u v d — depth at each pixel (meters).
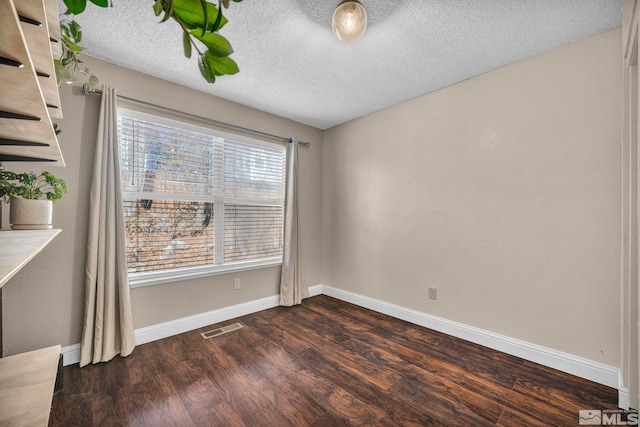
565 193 1.89
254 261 3.06
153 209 2.39
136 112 2.25
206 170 2.69
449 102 2.48
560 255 1.91
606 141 1.74
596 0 1.49
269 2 1.52
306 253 3.52
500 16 1.62
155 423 1.43
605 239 1.75
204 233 2.69
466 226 2.38
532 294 2.03
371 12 1.59
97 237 1.98
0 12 0.34
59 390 1.65
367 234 3.17
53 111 1.08
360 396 1.65
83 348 1.93
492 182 2.22
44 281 1.87
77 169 1.98
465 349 2.21
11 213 1.42
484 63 2.12
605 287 1.75
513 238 2.12
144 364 1.97
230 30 1.75
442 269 2.54
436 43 1.87
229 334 2.47
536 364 1.99
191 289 2.57
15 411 1.01
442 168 2.53
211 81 0.53
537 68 2.00
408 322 2.76
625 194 1.57
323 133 3.69
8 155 1.15
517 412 1.52
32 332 1.83
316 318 2.85
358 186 3.27
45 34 0.57
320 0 1.51
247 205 3.01
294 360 2.05
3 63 0.45
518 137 2.09
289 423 1.44
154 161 2.39
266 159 3.19
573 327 1.86
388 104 2.89
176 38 1.83
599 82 1.76
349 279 3.37
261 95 2.68
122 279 2.07
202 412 1.52
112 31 1.75
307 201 3.53
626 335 1.55
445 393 1.68
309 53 1.99
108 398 1.61
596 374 1.76
